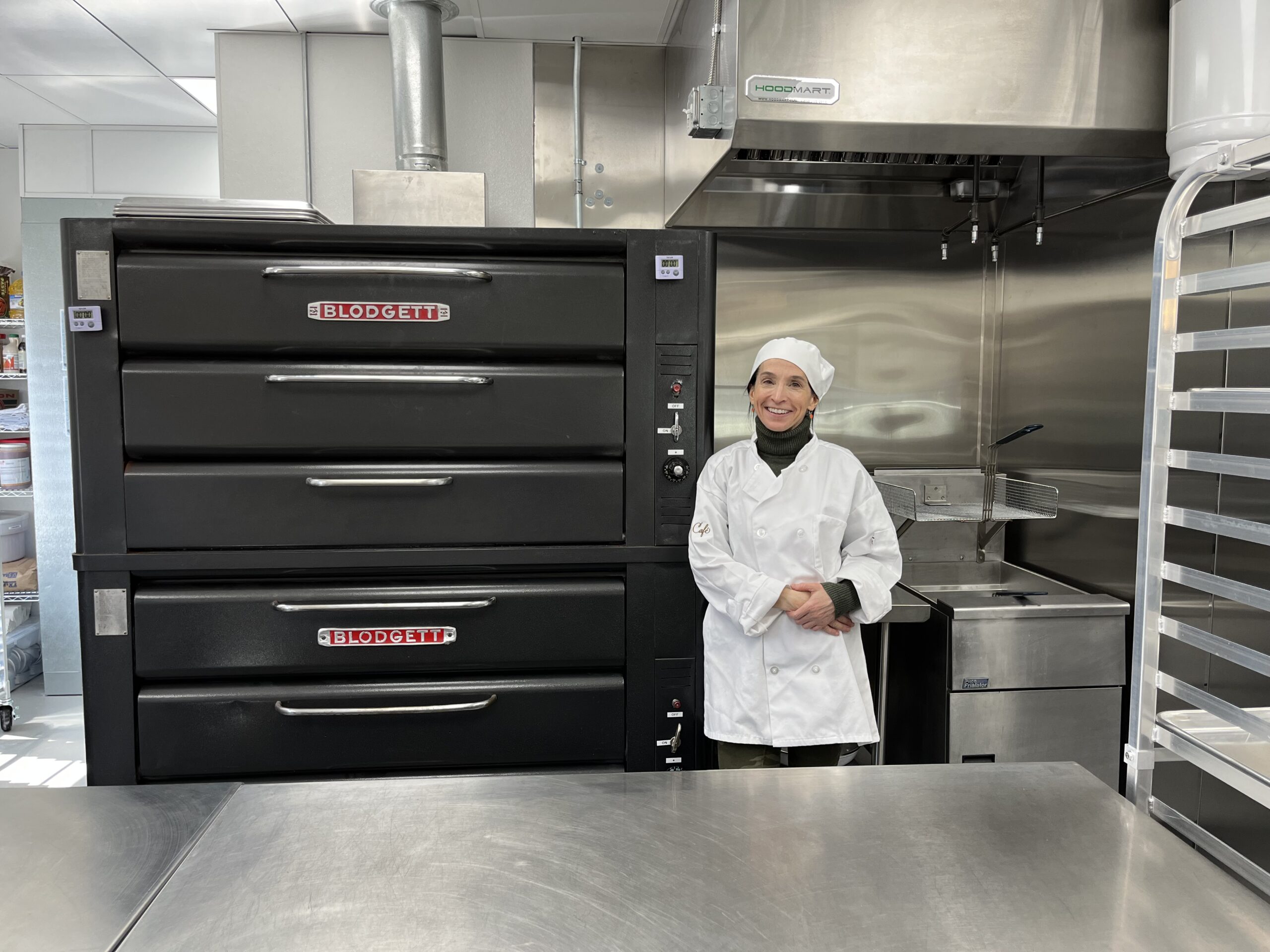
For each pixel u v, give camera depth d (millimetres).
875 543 1911
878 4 1816
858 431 2867
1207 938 786
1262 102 1688
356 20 2582
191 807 1022
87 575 1875
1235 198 1909
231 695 1913
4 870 892
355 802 1025
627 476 1956
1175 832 1081
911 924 802
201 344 1857
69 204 3674
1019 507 2637
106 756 1911
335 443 1891
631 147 2758
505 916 812
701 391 1949
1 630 3447
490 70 2713
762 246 2783
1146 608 1129
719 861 903
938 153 2160
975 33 1838
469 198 2311
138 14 2533
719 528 1896
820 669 1820
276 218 1938
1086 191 2363
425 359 1939
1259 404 967
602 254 1961
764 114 1809
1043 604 2225
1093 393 2371
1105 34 1872
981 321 2877
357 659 1929
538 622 1954
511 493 1927
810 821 985
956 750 2227
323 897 843
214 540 1888
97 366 1845
